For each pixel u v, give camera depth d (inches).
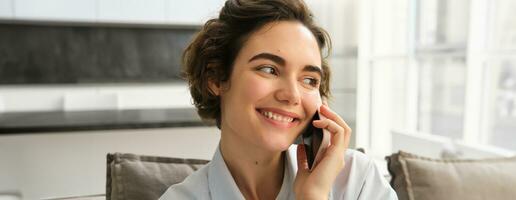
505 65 87.8
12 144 75.5
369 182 37.0
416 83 109.4
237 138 32.5
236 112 30.0
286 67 29.3
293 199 35.3
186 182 36.3
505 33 86.4
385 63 110.2
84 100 109.1
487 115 90.4
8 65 131.9
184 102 139.4
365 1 108.0
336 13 103.0
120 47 141.1
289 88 29.1
